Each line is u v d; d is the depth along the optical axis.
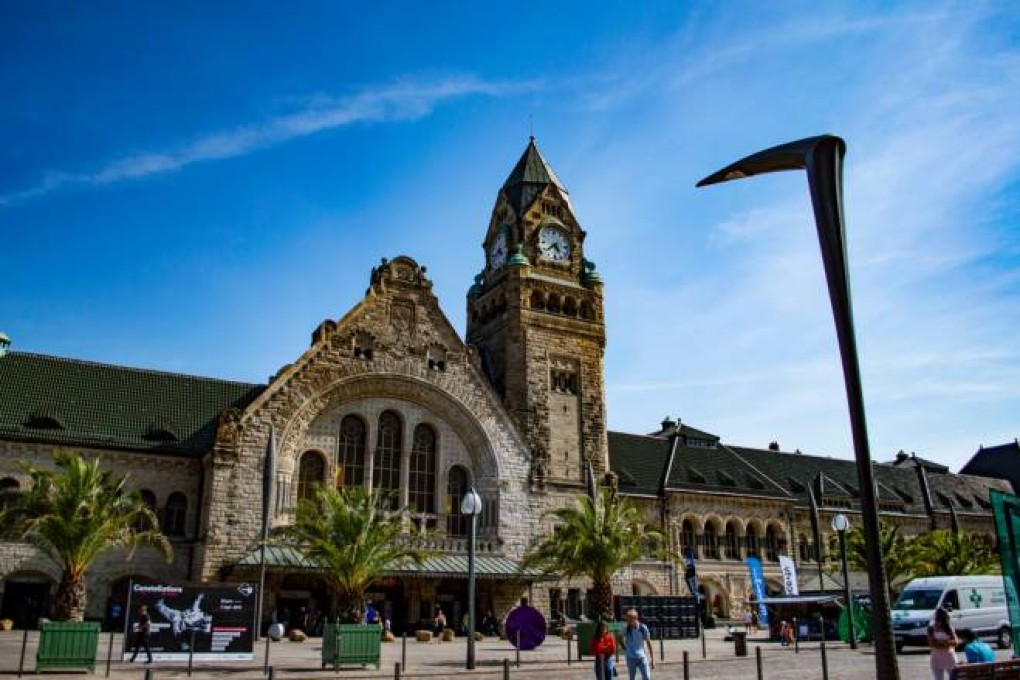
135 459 51.97
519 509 60.19
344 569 42.75
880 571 16.39
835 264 17.44
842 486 89.94
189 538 51.81
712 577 73.00
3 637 39.97
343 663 31.28
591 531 46.09
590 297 71.19
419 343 60.38
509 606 57.78
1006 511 22.36
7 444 48.69
